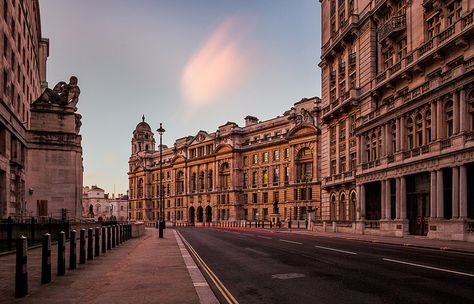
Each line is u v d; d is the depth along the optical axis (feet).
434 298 26.55
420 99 98.89
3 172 97.04
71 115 144.46
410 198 109.91
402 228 106.11
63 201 137.39
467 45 91.56
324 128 177.78
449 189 94.53
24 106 130.21
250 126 314.55
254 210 301.84
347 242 85.76
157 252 60.49
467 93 83.71
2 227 70.85
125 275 36.96
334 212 167.32
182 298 26.81
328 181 169.78
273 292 29.60
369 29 140.87
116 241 73.87
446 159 88.22
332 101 174.70
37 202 128.77
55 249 66.13
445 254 56.85
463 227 82.23
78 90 147.84
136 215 450.71
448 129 91.15
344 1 166.50
